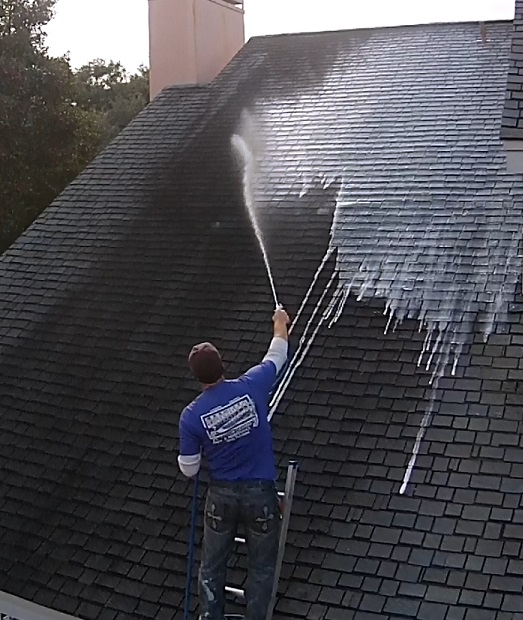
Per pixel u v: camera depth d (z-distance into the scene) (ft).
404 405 24.77
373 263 30.71
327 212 34.47
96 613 22.79
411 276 29.45
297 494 23.27
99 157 45.52
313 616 20.11
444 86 41.22
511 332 26.05
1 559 25.68
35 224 41.63
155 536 24.22
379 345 27.17
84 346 32.58
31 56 86.58
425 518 21.40
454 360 25.70
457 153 35.40
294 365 27.43
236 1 54.13
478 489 21.62
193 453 16.57
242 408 16.65
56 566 24.67
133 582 23.17
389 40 47.78
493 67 41.73
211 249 35.06
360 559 21.06
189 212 38.17
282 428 25.39
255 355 28.45
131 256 36.70
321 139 39.86
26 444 29.27
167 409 28.25
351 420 24.88
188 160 42.55
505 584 19.24
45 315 35.12
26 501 27.20
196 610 21.66
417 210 32.65
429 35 47.09
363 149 37.88
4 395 31.78
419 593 19.74
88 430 28.73
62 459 28.07
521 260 28.37
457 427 23.49
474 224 30.91
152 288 34.12
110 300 34.50
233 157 41.27
